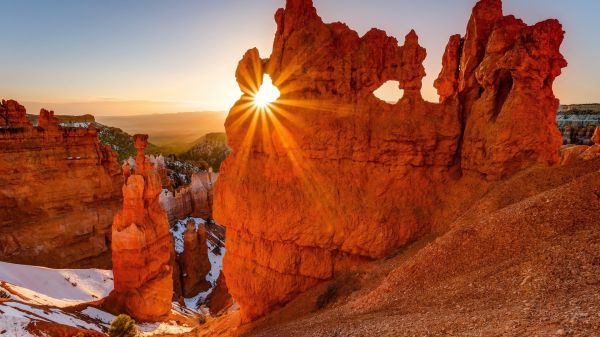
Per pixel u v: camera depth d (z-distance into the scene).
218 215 23.66
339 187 20.64
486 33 21.52
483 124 19.64
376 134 20.58
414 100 20.78
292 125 21.48
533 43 18.45
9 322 22.58
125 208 39.12
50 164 62.72
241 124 23.06
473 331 8.29
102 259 66.31
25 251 57.31
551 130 19.50
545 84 19.44
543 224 12.20
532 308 8.49
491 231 13.34
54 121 65.56
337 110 21.17
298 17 22.48
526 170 17.95
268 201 21.41
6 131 58.72
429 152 20.62
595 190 12.36
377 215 19.80
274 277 21.78
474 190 19.25
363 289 16.92
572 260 9.87
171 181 104.88
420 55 20.69
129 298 37.28
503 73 19.92
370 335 10.20
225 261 23.89
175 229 79.38
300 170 21.28
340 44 21.94
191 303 57.72
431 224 19.73
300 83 21.84
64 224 62.25
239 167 22.91
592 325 6.83
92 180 67.31
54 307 32.31
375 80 20.97
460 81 23.38
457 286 11.73
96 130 69.88
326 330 12.55
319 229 20.42
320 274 20.78
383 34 21.30
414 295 12.70
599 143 25.56
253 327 20.50
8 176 58.25
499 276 11.06
